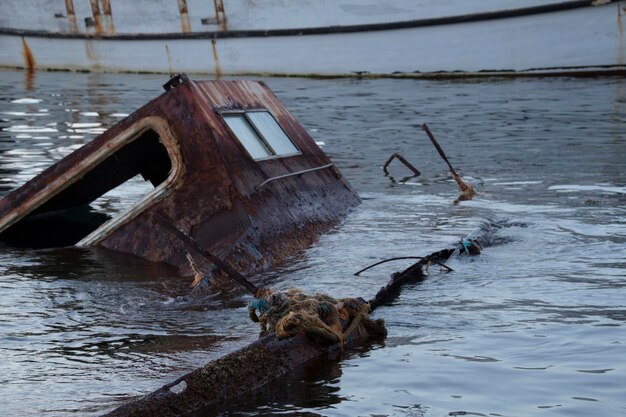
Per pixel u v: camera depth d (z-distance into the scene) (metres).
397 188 16.91
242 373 7.08
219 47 39.56
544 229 13.05
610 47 33.44
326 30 37.41
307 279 10.53
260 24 38.53
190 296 10.00
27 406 6.64
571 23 33.72
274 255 11.55
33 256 11.84
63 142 21.95
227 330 8.66
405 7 35.91
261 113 14.27
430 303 9.45
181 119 12.05
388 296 9.72
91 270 11.08
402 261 11.28
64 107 29.19
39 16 43.69
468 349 7.89
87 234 13.30
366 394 6.87
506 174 17.86
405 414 6.46
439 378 7.18
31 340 8.36
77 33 42.75
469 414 6.43
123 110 28.31
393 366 7.50
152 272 11.02
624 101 27.94
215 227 11.52
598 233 12.72
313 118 26.31
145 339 8.38
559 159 19.25
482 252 11.81
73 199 14.50
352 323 8.30
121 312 9.34
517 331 8.36
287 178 13.30
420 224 13.69
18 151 20.53
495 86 32.94
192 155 11.94
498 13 34.50
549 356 7.63
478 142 21.77
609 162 18.75
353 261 11.40
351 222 13.97
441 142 21.92
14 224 13.42
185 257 11.36
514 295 9.65
